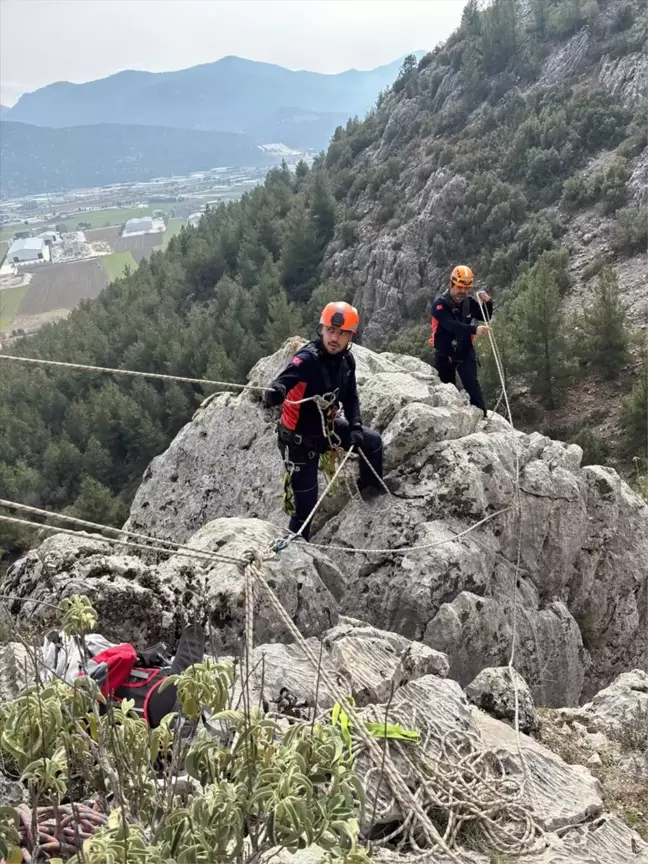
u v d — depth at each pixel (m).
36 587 4.56
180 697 2.03
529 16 61.31
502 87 59.28
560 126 48.53
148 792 2.24
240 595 4.80
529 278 31.77
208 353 48.22
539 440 7.74
